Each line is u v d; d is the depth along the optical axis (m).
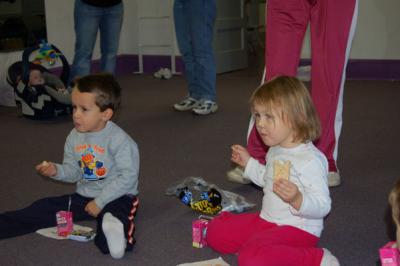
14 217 1.79
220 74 5.88
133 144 1.85
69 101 3.74
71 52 5.46
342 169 2.46
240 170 2.26
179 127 3.38
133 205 1.74
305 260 1.42
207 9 3.58
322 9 2.09
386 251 1.21
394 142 2.91
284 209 1.51
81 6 3.89
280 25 2.10
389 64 5.18
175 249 1.65
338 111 2.19
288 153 1.53
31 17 4.91
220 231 1.59
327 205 1.44
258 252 1.40
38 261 1.58
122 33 6.26
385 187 2.20
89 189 1.88
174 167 2.53
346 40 2.12
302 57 5.43
